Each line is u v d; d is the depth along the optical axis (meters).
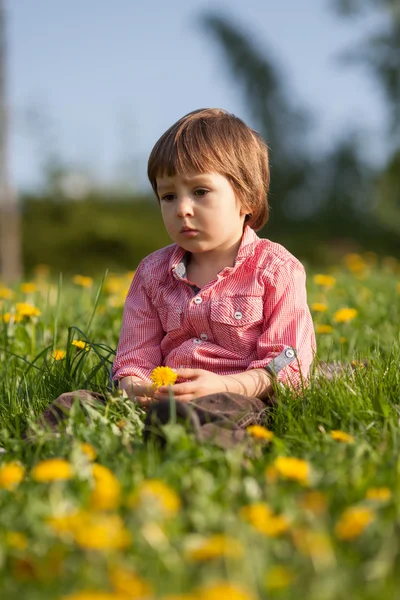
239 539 1.55
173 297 2.99
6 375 3.23
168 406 2.26
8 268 19.72
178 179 2.85
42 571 1.47
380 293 5.46
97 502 1.65
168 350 3.01
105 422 2.39
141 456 2.08
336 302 5.29
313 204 29.02
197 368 2.88
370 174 29.08
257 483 1.90
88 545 1.46
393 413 2.52
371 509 1.68
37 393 3.01
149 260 3.12
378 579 1.46
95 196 28.39
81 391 2.64
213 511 1.68
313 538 1.54
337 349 3.80
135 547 1.55
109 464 2.06
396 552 1.57
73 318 4.50
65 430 2.35
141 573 1.48
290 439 2.33
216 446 2.19
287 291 2.90
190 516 1.67
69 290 6.38
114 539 1.49
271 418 2.64
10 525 1.68
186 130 2.89
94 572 1.47
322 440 2.28
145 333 3.03
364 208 29.08
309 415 2.55
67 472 1.77
